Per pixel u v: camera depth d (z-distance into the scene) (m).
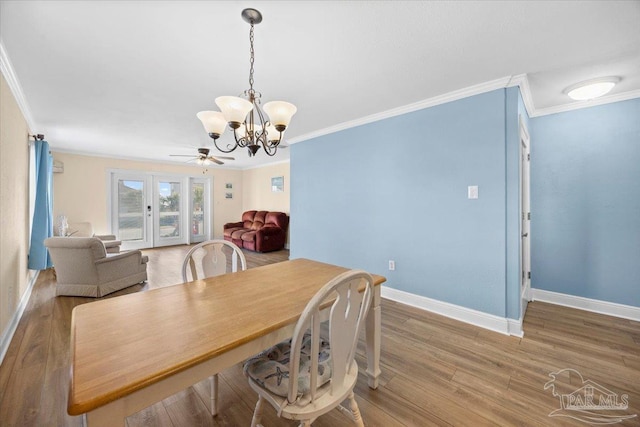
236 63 2.04
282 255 5.80
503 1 1.43
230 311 1.18
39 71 2.16
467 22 1.59
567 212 2.88
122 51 1.88
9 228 2.36
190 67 2.10
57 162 5.30
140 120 3.42
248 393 1.65
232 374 1.84
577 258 2.84
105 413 0.70
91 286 3.20
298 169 4.39
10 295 2.37
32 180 3.65
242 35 1.71
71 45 1.81
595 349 2.07
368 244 3.40
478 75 2.24
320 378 1.12
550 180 2.96
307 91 2.56
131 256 3.60
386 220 3.20
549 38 1.75
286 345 1.38
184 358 0.82
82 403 0.63
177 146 5.02
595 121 2.71
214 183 7.66
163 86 2.44
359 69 2.14
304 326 0.94
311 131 3.98
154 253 5.97
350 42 1.78
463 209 2.57
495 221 2.39
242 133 1.93
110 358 0.81
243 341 0.95
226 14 1.52
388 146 3.15
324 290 0.95
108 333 0.97
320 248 4.04
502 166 2.34
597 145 2.71
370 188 3.35
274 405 1.05
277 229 6.28
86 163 5.66
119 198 6.14
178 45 1.81
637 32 1.68
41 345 2.12
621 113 2.59
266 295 1.37
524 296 2.72
